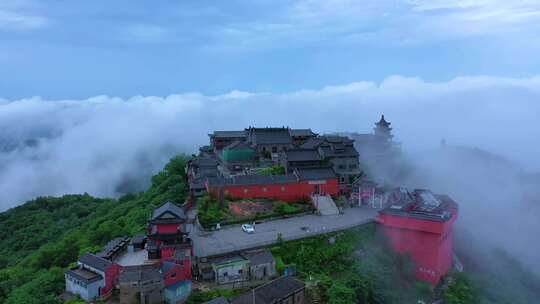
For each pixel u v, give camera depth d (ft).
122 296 181.88
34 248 374.43
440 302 240.73
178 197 326.65
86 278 187.52
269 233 253.24
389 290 228.43
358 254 250.98
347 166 351.05
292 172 331.77
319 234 253.03
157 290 184.03
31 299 188.24
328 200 312.29
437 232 245.65
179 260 197.26
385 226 270.26
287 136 395.14
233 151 369.71
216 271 202.69
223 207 281.33
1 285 222.89
